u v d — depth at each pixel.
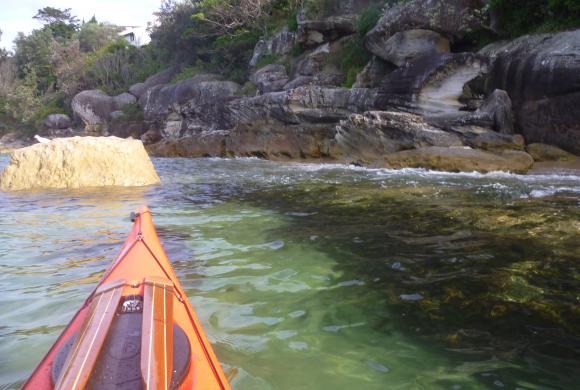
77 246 5.34
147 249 3.77
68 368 1.85
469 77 13.49
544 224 5.71
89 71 43.91
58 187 10.20
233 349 2.95
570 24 12.39
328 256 4.89
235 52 30.94
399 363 2.79
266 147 18.70
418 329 3.22
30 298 3.81
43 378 1.97
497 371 2.68
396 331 3.20
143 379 1.77
